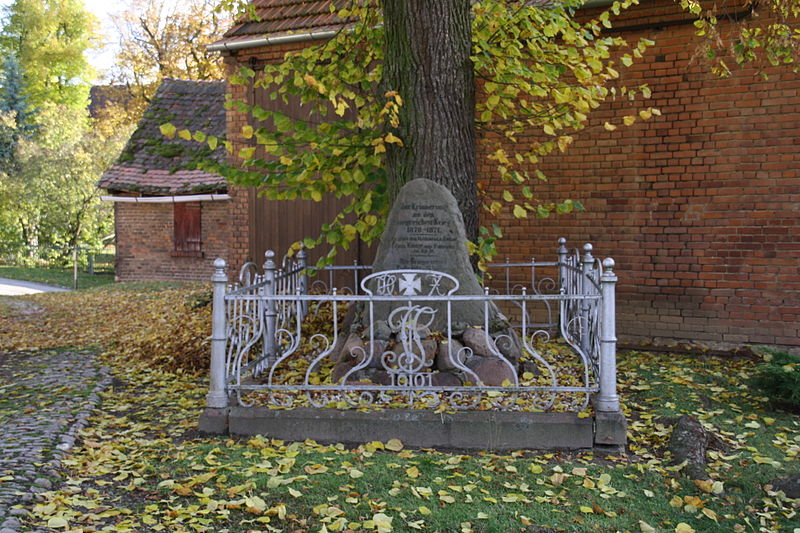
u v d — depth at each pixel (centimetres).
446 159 668
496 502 388
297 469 431
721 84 776
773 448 479
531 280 880
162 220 1866
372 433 483
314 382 577
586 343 614
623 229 834
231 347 519
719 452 469
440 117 665
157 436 507
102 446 478
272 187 695
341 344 660
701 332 799
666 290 815
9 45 3534
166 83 2012
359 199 742
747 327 777
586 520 371
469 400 512
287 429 491
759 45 731
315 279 1013
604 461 455
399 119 673
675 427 495
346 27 935
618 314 839
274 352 649
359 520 365
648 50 808
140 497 395
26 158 2494
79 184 2467
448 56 665
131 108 3036
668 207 809
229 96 1073
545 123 702
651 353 788
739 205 775
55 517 350
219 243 1780
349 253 998
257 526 357
